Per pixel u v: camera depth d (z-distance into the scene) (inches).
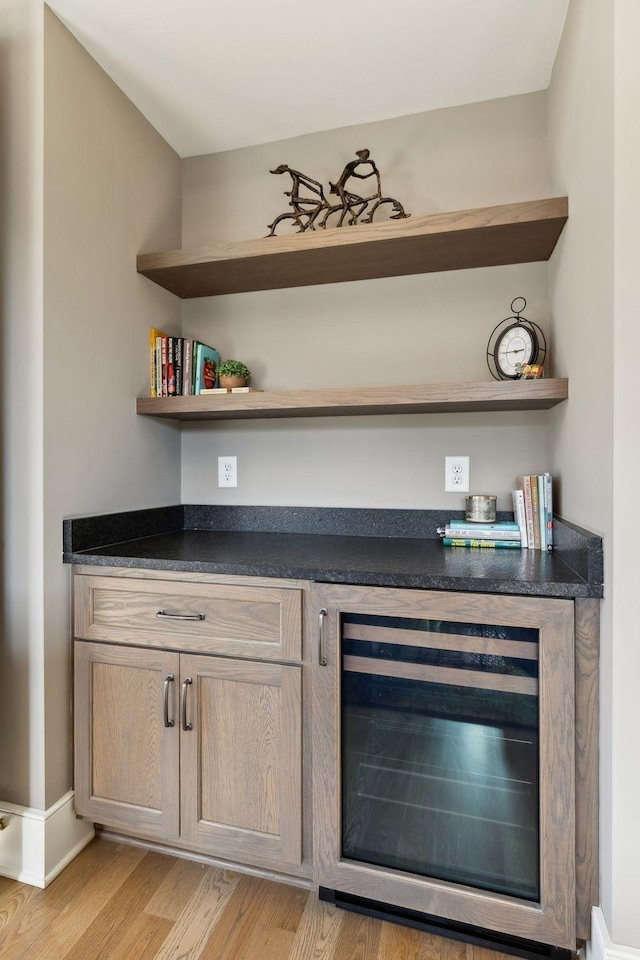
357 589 48.9
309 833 51.3
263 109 70.7
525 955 46.4
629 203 39.4
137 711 56.9
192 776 54.8
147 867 57.5
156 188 75.3
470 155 70.0
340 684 50.1
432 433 72.4
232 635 53.4
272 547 64.4
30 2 55.3
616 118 39.4
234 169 79.6
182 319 82.0
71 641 59.4
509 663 45.8
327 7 54.1
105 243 65.0
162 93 67.6
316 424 77.1
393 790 49.5
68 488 59.3
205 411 69.0
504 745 46.2
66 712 59.0
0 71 56.6
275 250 64.7
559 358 60.8
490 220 57.4
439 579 46.6
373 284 74.3
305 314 77.0
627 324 39.7
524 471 69.2
